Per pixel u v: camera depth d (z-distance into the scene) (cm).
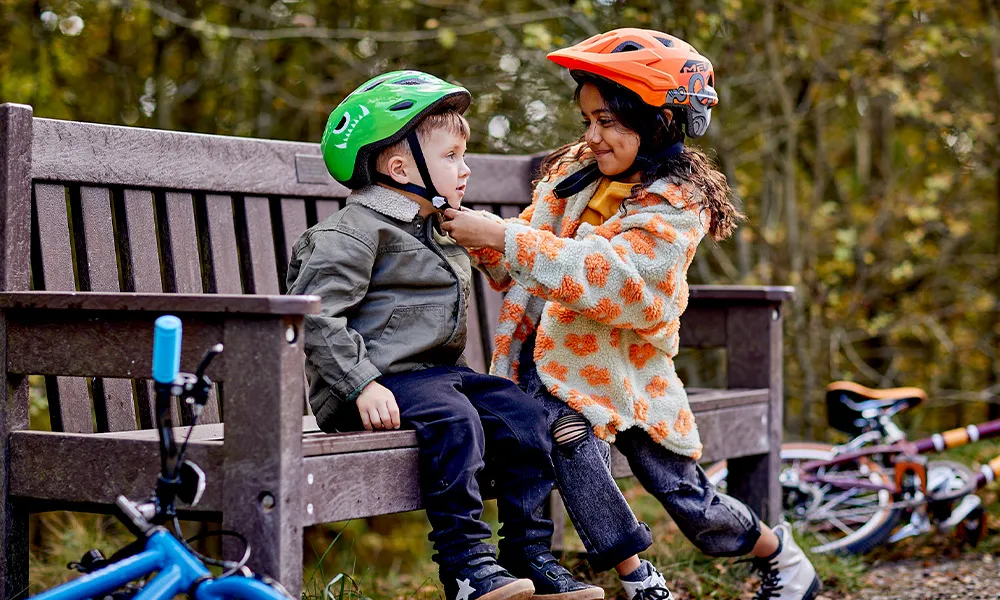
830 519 537
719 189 337
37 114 668
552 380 326
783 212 888
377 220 308
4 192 312
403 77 321
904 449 548
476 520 285
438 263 314
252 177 388
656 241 318
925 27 802
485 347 453
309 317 289
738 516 363
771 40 807
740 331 455
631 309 315
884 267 904
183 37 775
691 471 349
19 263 312
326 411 296
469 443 286
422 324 309
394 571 581
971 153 929
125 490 282
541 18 765
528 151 786
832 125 948
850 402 562
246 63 796
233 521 259
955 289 1027
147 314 274
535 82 794
